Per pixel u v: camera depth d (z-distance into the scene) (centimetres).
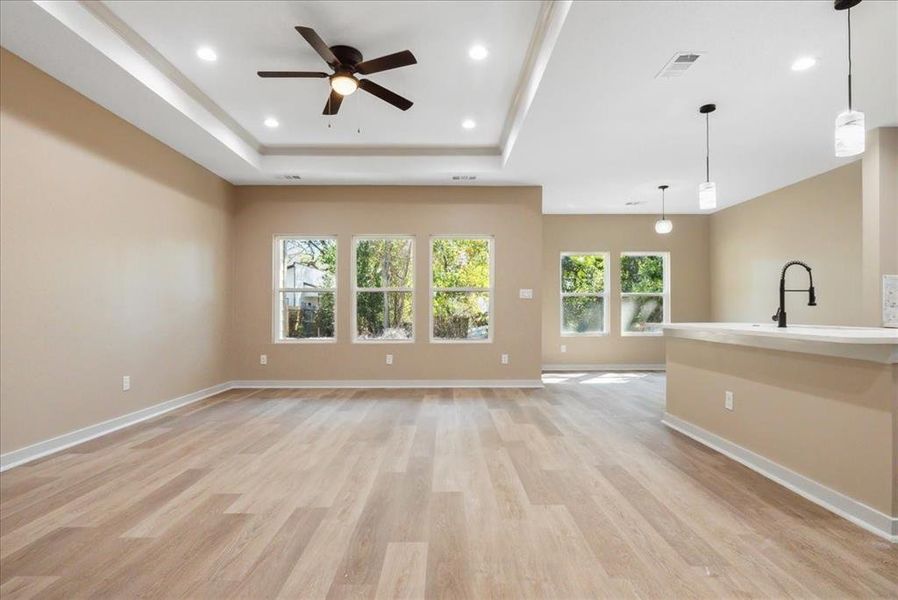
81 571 175
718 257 733
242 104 416
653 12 240
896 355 198
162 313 446
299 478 272
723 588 165
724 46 271
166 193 452
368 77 360
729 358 314
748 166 503
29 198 303
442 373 596
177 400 472
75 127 339
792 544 195
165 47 324
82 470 284
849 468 220
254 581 169
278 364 594
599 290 771
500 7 275
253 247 596
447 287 605
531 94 345
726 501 239
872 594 161
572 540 199
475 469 287
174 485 260
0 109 283
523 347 596
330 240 606
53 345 321
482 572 175
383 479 271
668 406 399
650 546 194
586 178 558
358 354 596
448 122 455
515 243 597
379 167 538
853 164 489
